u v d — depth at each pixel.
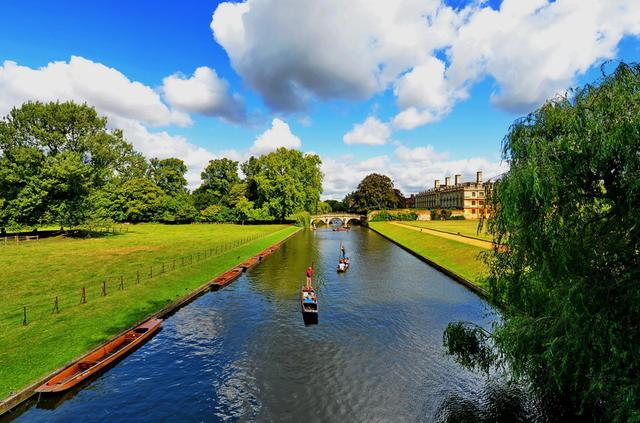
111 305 23.34
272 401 14.23
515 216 10.68
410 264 44.75
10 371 14.40
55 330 18.70
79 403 13.89
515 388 14.98
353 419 13.16
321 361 17.61
